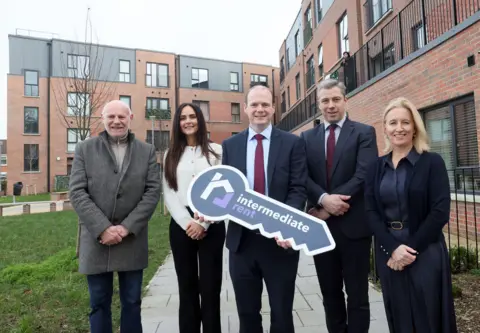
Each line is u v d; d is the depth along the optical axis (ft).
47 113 79.10
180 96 89.81
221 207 6.66
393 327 6.56
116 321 9.71
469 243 16.19
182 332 7.91
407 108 6.68
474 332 8.24
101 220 7.22
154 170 8.20
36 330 9.40
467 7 19.10
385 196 6.66
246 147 7.29
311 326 9.23
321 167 8.01
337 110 8.07
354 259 7.57
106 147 7.75
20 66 78.48
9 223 31.14
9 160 77.15
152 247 19.88
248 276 6.89
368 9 33.47
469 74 16.55
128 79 85.10
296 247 6.09
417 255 6.19
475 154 17.28
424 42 21.42
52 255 18.11
